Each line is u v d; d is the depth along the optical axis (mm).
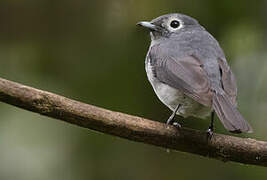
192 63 9664
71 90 13594
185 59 9805
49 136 13250
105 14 13453
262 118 13430
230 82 9320
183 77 9484
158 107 13250
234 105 8773
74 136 13250
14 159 13039
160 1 13109
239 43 13609
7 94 8273
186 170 12914
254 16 13547
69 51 13836
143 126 8812
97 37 13633
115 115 8695
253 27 13594
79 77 13688
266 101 13656
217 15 13414
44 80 13797
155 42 11008
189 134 8953
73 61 13797
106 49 13609
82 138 13227
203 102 8820
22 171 12969
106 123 8648
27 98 8344
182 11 13180
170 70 9742
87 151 13141
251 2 13453
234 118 8398
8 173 12945
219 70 9578
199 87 9141
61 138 13227
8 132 13203
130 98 13344
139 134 8820
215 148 9000
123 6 13266
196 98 8969
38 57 13961
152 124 8875
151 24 11078
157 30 11039
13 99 8320
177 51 10086
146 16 13141
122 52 13539
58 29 13789
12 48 14008
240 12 13461
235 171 12680
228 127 8266
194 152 9086
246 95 13789
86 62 13711
